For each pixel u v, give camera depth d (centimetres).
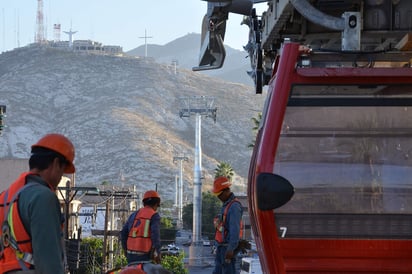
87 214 7850
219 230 1562
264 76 1370
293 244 842
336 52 923
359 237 845
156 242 1734
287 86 867
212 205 12669
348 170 855
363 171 855
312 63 924
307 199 848
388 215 848
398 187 852
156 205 1758
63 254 712
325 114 864
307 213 845
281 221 845
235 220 1526
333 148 859
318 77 866
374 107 865
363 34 1043
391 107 864
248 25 1472
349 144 860
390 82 865
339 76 866
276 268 845
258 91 1380
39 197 695
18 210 698
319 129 862
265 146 859
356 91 867
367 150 859
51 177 733
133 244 1734
